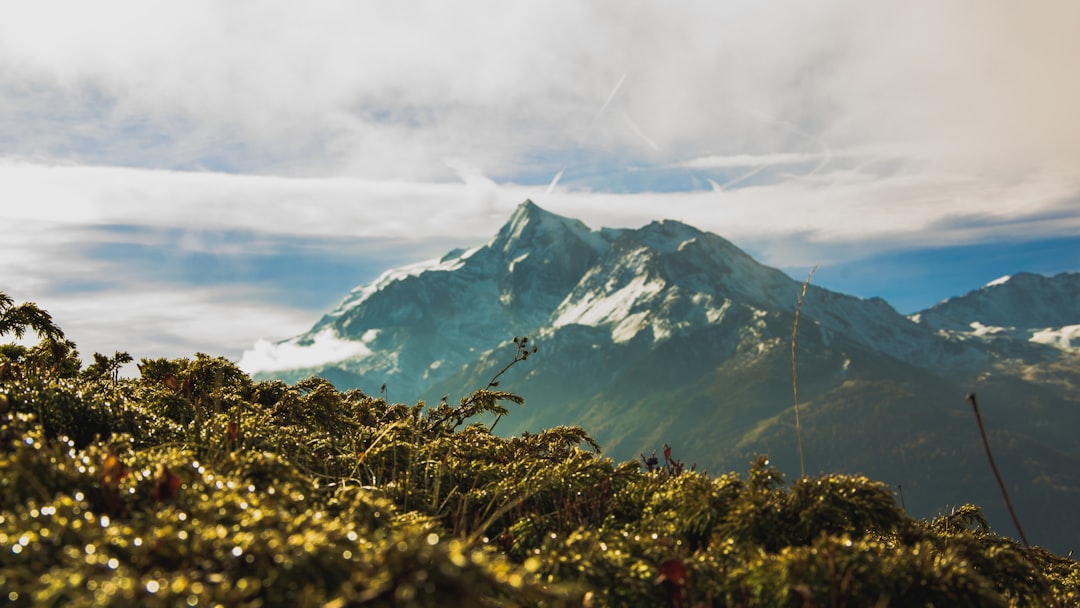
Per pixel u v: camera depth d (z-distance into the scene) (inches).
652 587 156.6
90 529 128.2
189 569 118.5
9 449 171.5
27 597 108.7
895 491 191.3
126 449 185.9
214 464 183.2
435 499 208.8
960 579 150.6
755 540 181.0
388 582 101.1
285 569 117.4
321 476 219.8
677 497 204.2
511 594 115.0
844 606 142.3
